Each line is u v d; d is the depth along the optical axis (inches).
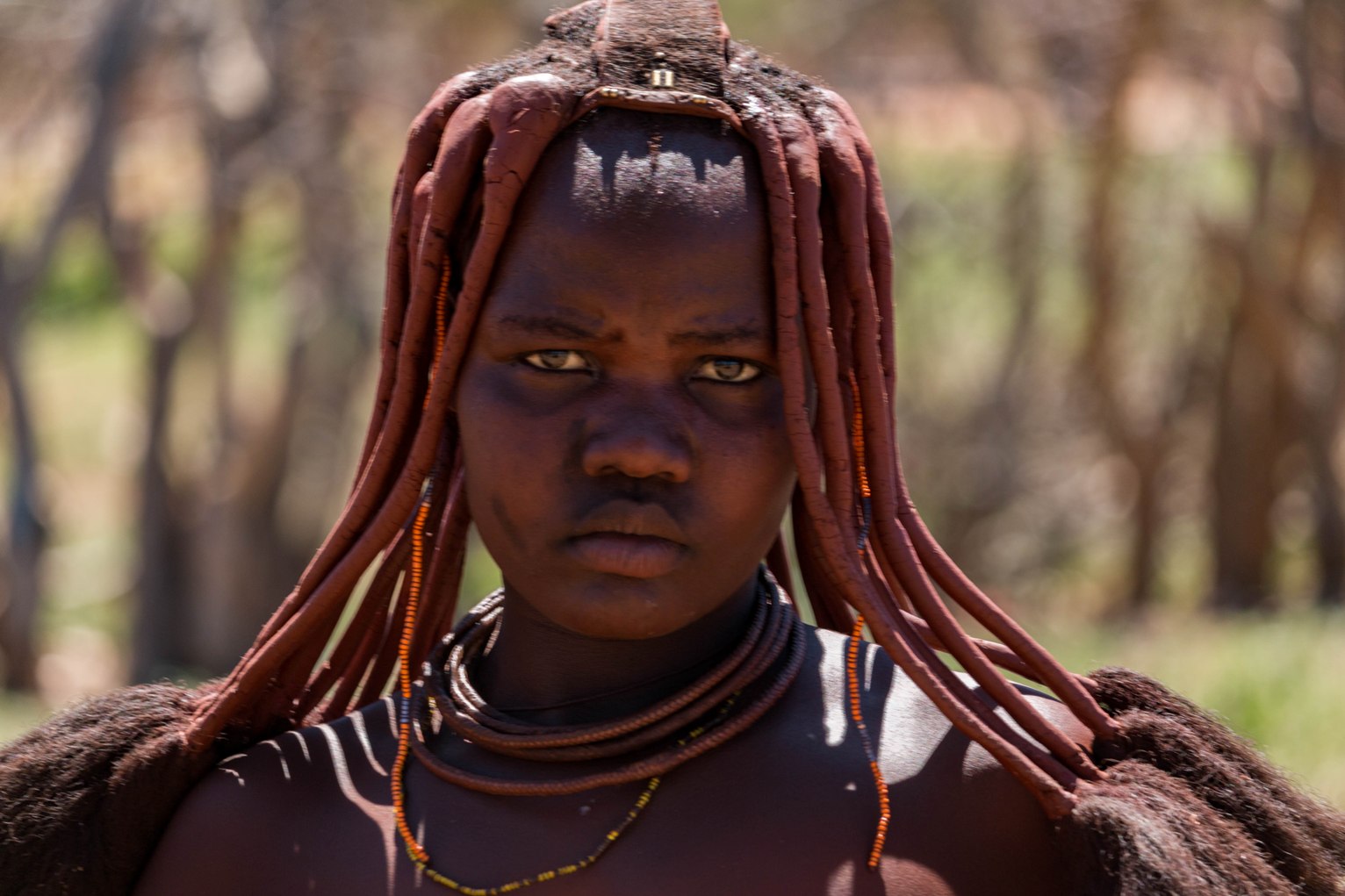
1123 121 1932.8
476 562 1711.4
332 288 1907.0
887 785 206.5
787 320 197.5
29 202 2218.3
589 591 199.3
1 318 1827.0
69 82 1883.6
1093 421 2107.5
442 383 206.5
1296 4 1847.9
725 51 211.5
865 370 209.0
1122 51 1908.2
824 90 217.0
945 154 2260.1
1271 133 1925.4
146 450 1884.8
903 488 215.8
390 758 222.4
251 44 1841.8
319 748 225.6
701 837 202.7
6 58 1877.5
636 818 204.2
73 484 2425.0
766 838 202.4
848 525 205.5
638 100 200.1
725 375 200.8
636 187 196.2
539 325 196.7
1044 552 2145.7
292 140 1849.2
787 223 197.8
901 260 2135.8
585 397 199.2
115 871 223.5
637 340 195.5
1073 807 199.5
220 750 227.9
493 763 214.2
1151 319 2138.3
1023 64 1996.8
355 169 1974.7
